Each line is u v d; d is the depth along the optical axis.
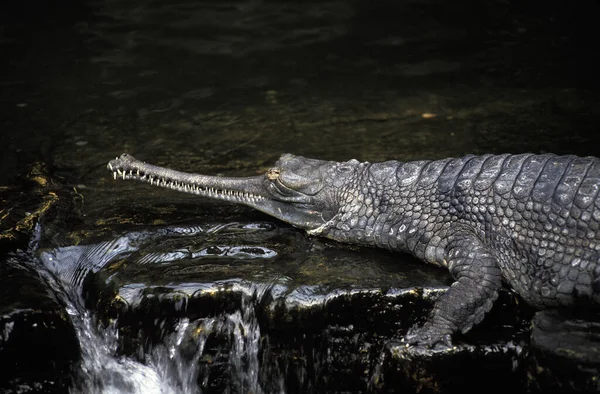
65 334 7.70
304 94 13.73
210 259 8.23
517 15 16.58
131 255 8.46
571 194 6.98
